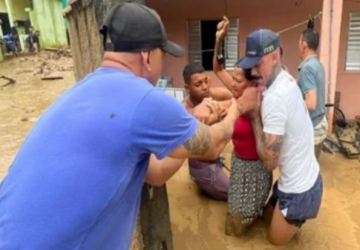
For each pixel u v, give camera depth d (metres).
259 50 2.55
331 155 4.93
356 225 3.32
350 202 3.71
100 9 2.06
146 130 1.22
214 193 3.74
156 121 1.23
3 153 6.64
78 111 1.25
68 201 1.17
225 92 3.26
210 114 1.78
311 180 2.75
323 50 5.18
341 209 3.59
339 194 3.88
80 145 1.20
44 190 1.17
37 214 1.16
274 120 2.55
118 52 1.34
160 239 2.46
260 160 2.84
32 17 28.45
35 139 1.28
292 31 6.12
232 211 3.09
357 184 4.09
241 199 3.03
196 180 3.77
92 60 2.26
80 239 1.19
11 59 23.66
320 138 3.97
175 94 5.64
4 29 28.42
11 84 15.48
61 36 30.02
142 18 1.32
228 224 3.18
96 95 1.26
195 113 1.79
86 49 2.36
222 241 3.13
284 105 2.53
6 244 1.16
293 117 2.59
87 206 1.17
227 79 3.52
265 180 3.03
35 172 1.21
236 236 3.18
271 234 3.02
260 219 3.40
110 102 1.24
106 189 1.20
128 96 1.24
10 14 27.64
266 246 3.05
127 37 1.31
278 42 2.59
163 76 6.54
